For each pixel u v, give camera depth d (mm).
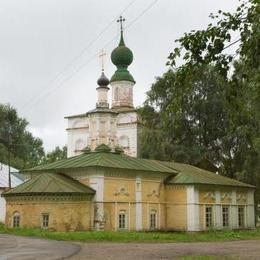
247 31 10375
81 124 72688
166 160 54062
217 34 10586
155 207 43625
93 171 39656
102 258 18750
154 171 43562
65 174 41875
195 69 11422
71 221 37375
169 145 53594
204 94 54594
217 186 46344
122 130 68625
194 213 43156
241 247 26281
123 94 70938
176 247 25688
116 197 40281
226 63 10828
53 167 42438
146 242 30109
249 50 10344
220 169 56688
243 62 10867
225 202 47281
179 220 43844
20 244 25016
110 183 40156
